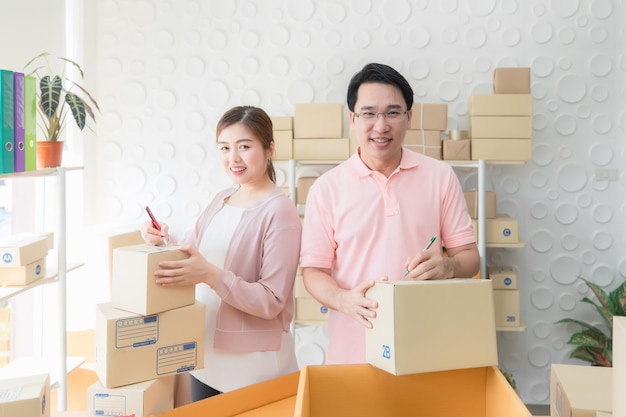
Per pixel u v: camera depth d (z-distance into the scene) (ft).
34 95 6.21
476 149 9.78
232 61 10.89
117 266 4.58
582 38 10.55
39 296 9.14
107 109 10.98
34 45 8.55
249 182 5.45
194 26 10.89
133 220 11.11
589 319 10.77
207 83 10.93
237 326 5.09
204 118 10.98
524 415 3.05
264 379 5.11
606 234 10.71
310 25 10.79
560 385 3.94
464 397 3.80
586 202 10.71
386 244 5.04
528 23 10.59
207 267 4.66
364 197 5.09
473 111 9.77
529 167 10.71
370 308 3.74
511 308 9.89
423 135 9.91
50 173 7.00
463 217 5.21
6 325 8.27
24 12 8.28
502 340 10.92
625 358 2.74
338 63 10.78
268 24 10.84
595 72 10.57
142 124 11.00
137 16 10.87
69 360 7.78
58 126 7.36
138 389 4.29
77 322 9.25
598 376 4.06
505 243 9.93
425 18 10.67
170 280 4.44
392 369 3.48
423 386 3.78
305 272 5.21
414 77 10.72
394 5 10.68
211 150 11.01
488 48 10.63
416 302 3.50
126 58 10.92
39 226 9.16
